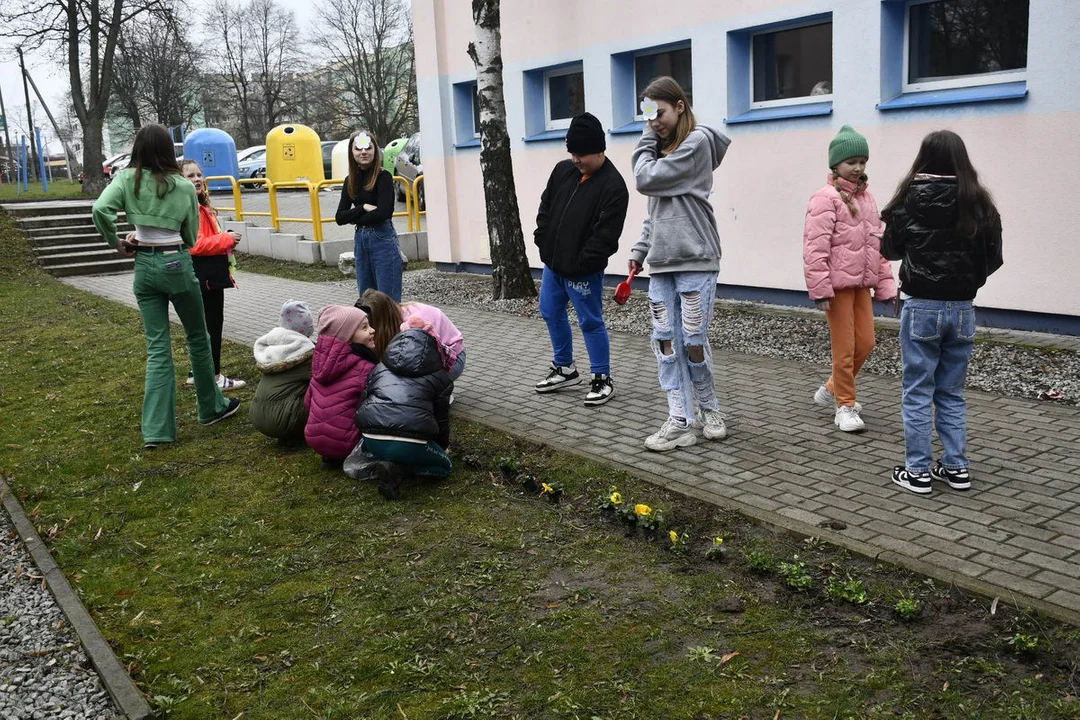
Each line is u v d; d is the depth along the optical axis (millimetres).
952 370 4461
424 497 4848
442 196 14141
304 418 5672
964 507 4316
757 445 5352
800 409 6047
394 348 4965
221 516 4742
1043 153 7527
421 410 4859
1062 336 7586
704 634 3371
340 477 5223
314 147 30875
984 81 8086
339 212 7418
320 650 3395
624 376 7191
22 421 6770
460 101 13742
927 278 4277
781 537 4129
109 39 33875
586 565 3969
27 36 34094
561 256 6102
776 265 9766
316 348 5238
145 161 5738
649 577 3832
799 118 9242
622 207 5977
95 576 4109
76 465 5656
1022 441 5191
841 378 5527
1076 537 3953
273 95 62156
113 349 9164
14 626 3730
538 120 12617
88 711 3105
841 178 5258
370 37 58062
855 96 8734
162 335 5961
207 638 3527
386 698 3066
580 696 3018
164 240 5832
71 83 33719
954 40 8297
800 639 3299
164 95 54500
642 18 10672
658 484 4777
